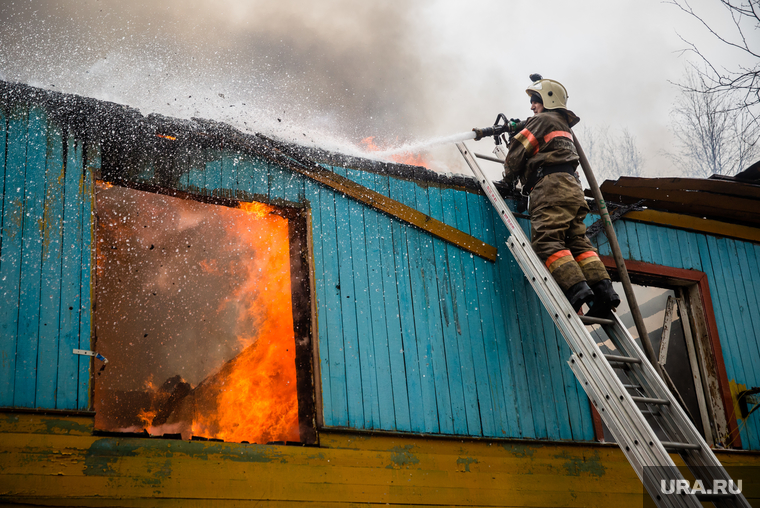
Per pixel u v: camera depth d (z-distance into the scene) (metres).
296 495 4.03
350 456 4.30
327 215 4.95
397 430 4.57
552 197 4.87
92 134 4.27
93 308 3.94
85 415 3.68
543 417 5.15
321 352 4.52
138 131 4.44
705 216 6.70
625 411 3.85
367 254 5.00
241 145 4.77
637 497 5.10
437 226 5.34
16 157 3.99
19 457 3.44
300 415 4.41
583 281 4.50
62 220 4.00
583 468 5.05
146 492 3.64
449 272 5.28
